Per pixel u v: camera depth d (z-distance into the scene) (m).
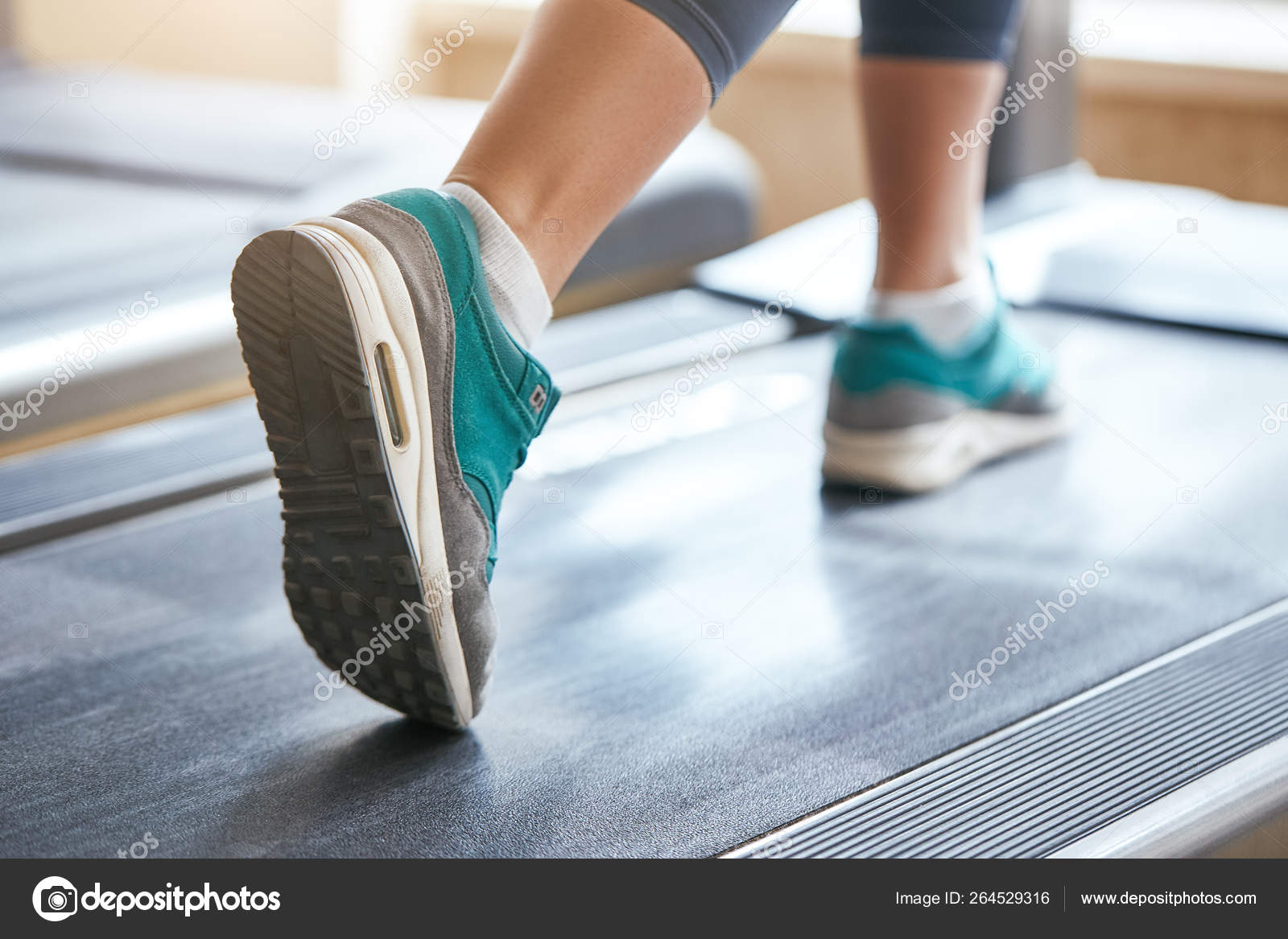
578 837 0.87
